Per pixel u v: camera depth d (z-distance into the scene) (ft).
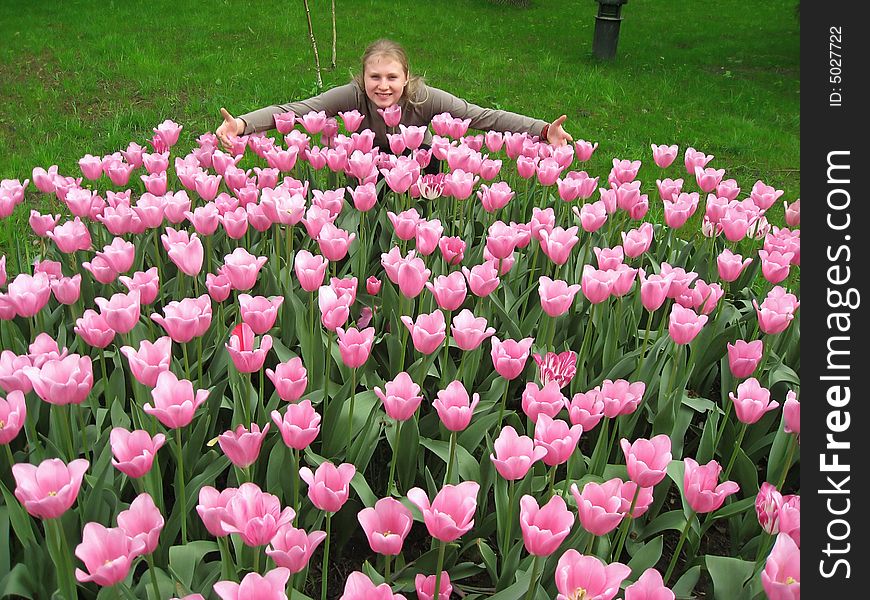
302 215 9.75
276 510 5.36
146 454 5.56
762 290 13.65
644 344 9.11
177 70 30.81
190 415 6.22
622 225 13.30
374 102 15.43
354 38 38.32
